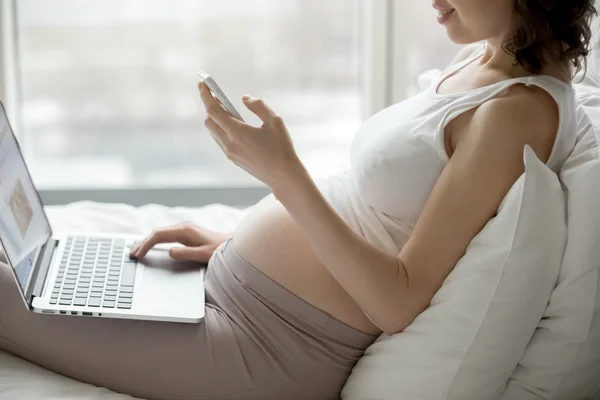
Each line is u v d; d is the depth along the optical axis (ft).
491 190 3.46
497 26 3.66
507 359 3.47
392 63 7.02
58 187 6.99
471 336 3.40
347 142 7.41
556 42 3.68
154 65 7.15
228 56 7.18
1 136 4.03
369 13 6.93
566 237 3.45
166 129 7.29
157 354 3.70
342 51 7.23
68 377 3.80
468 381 3.45
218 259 4.13
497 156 3.45
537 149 3.52
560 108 3.54
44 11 6.93
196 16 7.07
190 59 7.16
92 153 7.27
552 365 3.54
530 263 3.37
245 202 7.07
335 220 3.48
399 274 3.47
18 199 4.00
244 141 3.47
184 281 4.11
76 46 7.04
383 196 3.77
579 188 3.46
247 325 3.82
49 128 7.17
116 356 3.71
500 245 3.37
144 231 5.27
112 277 4.03
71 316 3.75
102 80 7.14
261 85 7.26
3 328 3.74
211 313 3.88
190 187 6.99
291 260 3.80
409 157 3.68
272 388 3.77
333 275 3.54
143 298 3.83
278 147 3.48
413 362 3.49
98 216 5.37
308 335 3.77
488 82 3.74
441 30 6.97
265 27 7.14
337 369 3.79
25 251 3.82
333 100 7.33
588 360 3.54
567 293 3.46
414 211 3.75
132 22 7.04
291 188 3.46
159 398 3.76
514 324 3.41
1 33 6.59
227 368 3.73
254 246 3.92
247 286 3.87
